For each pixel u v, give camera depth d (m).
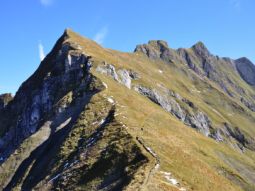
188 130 127.12
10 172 92.62
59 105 105.81
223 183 71.62
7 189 87.62
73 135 80.69
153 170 55.09
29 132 123.19
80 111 95.50
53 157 77.38
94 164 62.66
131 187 49.06
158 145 70.56
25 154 95.19
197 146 104.12
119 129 72.25
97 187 56.78
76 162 67.00
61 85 122.88
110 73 124.75
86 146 71.88
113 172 58.09
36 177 78.25
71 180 62.62
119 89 110.88
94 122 83.06
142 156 59.09
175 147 75.81
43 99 125.44
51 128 100.44
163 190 50.09
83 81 111.38
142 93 163.88
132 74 167.38
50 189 64.38
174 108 193.38
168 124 106.69
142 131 75.81
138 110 98.38
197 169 69.31
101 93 97.06
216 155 119.88
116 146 64.00
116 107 88.88
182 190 52.91
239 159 134.75
